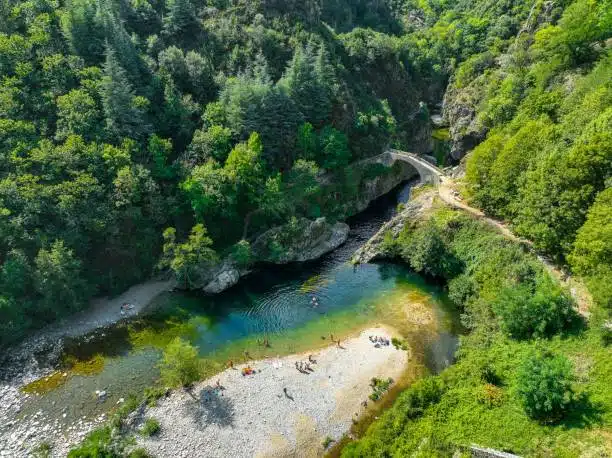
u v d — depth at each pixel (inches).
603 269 1771.7
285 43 4005.9
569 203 2084.2
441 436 1541.6
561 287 2012.8
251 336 2333.9
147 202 2795.3
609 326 1704.0
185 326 2417.6
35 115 2778.1
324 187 3518.7
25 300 2295.8
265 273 2888.8
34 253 2389.3
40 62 2977.4
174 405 1875.0
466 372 1830.7
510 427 1517.0
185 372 1908.2
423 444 1509.6
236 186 2908.5
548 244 2199.8
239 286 2763.3
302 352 2201.0
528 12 5565.9
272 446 1702.8
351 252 3115.2
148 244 2770.7
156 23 3831.2
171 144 2962.6
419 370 2058.3
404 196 3993.6
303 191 3164.4
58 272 2292.1
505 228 2613.2
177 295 2674.7
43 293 2290.8
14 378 2058.3
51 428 1806.1
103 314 2488.9
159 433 1742.1
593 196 2026.3
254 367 2098.9
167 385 1984.5
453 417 1616.6
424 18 7632.9
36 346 2247.8
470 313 2352.4
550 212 2199.8
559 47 3297.2
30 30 3056.1
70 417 1857.8
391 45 5019.7
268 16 4126.5
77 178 2522.1
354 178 3713.1
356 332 2333.9
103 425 1817.2
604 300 1681.8
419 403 1708.9
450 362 2107.5
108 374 2089.1
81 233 2534.5
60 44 3137.3
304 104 3528.5
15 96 2753.4
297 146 3427.7
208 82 3518.7
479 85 4729.3
